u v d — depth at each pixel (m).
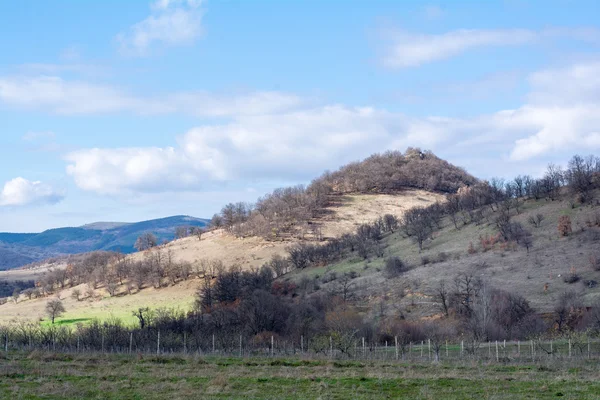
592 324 83.00
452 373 41.56
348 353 58.94
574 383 36.16
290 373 40.50
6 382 34.84
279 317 93.19
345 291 121.31
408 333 84.69
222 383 35.06
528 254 128.50
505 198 183.12
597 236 128.75
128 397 31.05
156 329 85.81
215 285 140.62
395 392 33.09
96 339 70.62
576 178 162.62
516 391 33.50
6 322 145.88
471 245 143.88
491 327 83.44
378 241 190.00
